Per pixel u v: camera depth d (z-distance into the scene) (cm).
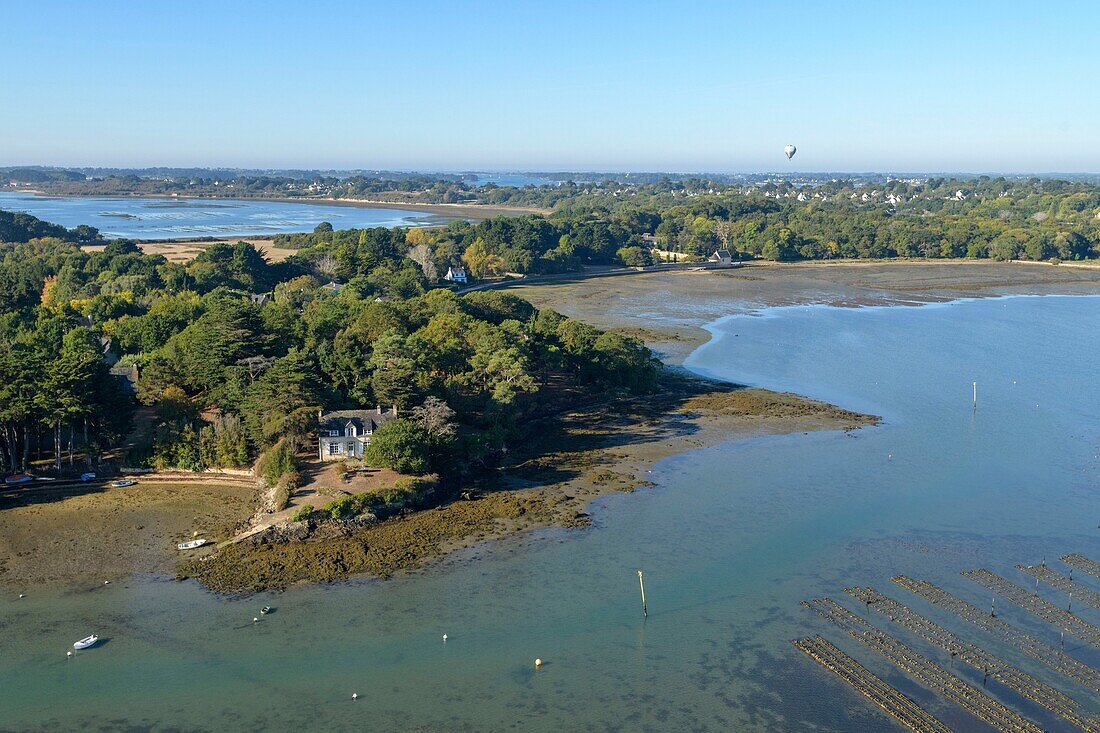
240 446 11588
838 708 6744
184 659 7350
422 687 7025
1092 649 7525
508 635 7769
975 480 11719
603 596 8469
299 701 6831
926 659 7375
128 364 14550
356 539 9712
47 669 7175
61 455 11912
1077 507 10781
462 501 10919
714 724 6581
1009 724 6512
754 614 8138
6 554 9200
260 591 8512
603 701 6856
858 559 9281
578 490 11306
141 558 9188
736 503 10881
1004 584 8712
